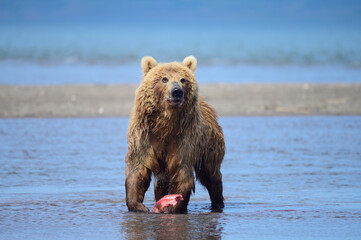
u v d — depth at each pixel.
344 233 20.62
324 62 126.50
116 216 22.83
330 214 23.30
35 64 118.50
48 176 30.14
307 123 49.28
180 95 21.56
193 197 27.78
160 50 180.12
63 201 25.38
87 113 53.88
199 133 23.30
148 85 22.45
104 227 21.34
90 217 22.75
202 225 21.66
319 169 32.00
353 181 29.25
